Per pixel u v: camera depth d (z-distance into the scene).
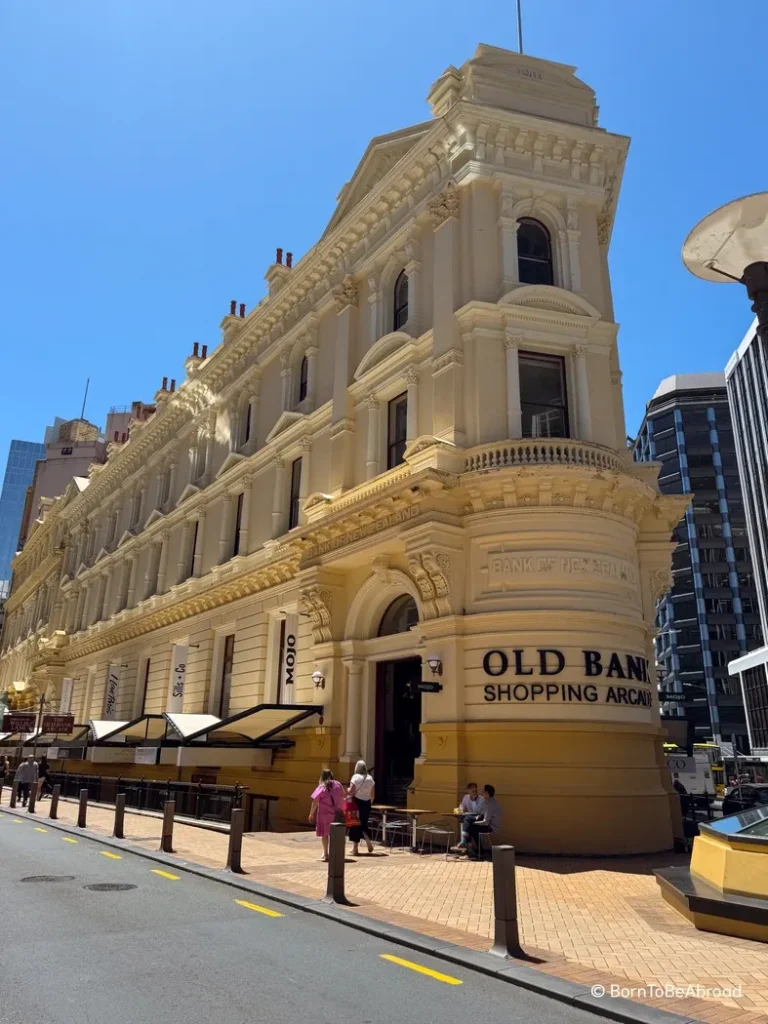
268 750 21.58
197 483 32.72
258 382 29.52
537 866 13.40
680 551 93.19
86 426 88.62
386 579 19.42
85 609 45.19
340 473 22.11
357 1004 6.21
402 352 20.53
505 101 20.78
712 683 86.81
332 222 26.03
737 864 8.89
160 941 7.93
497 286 19.11
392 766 19.53
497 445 17.09
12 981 6.58
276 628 24.97
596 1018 6.07
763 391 78.81
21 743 38.41
